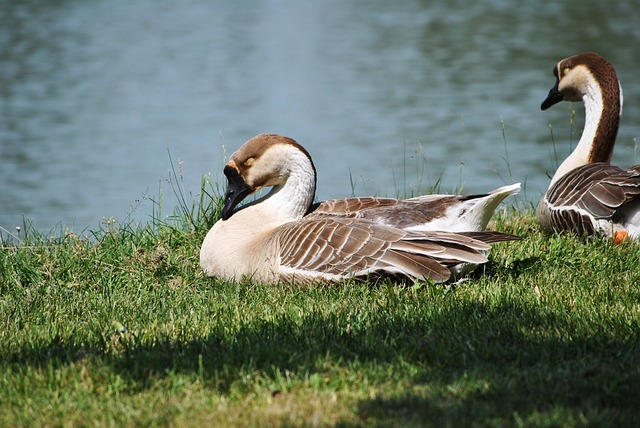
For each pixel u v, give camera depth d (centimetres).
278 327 891
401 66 5438
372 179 3034
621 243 1234
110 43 6344
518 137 3697
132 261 1216
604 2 7288
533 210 1603
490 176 3055
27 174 3116
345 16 7662
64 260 1223
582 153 1527
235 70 5481
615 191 1262
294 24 7338
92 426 692
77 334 920
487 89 4656
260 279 1117
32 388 765
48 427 696
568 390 717
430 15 7394
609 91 1511
